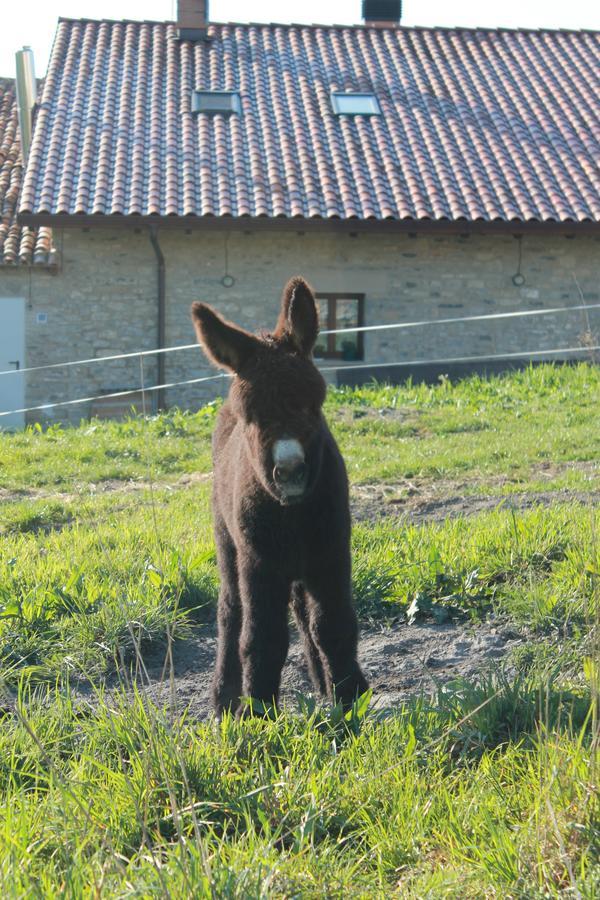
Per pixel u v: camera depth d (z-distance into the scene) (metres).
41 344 19.28
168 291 19.36
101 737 4.37
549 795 3.45
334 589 4.64
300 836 3.53
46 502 9.57
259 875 3.14
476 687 4.66
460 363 19.41
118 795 3.78
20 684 5.02
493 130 21.41
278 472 4.13
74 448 11.90
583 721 4.27
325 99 22.06
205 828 3.68
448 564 6.55
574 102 22.48
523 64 23.81
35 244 19.42
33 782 4.20
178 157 20.03
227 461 5.18
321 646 4.69
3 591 6.43
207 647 6.10
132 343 19.39
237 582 5.17
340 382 19.11
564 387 14.81
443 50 24.20
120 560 7.06
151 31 24.11
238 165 19.73
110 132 20.50
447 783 3.86
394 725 4.34
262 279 19.48
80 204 18.42
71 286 19.23
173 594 6.42
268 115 21.34
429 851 3.48
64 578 6.65
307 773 3.92
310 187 19.25
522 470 9.99
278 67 23.14
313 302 4.48
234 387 4.52
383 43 24.39
